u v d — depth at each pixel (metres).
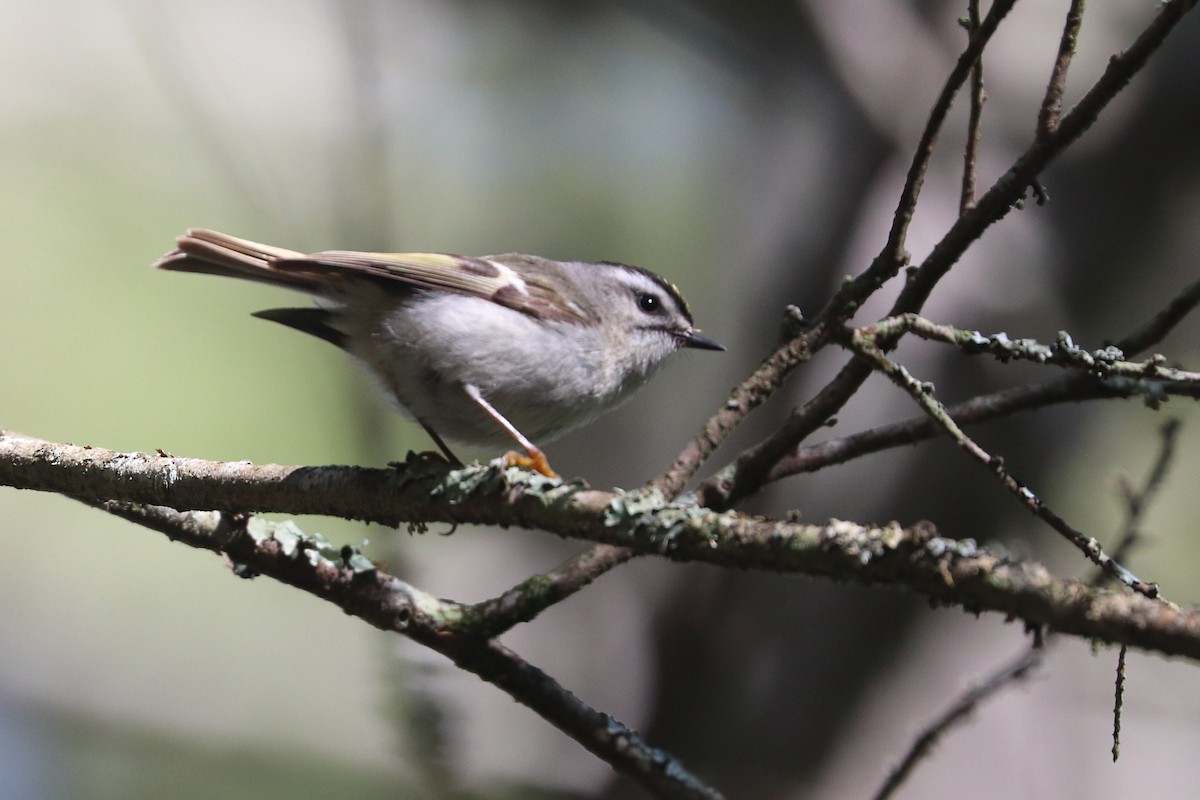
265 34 14.77
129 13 13.55
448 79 15.02
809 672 10.12
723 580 10.60
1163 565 10.82
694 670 10.36
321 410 12.81
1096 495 10.76
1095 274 10.60
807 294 11.63
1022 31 11.77
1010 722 10.80
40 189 14.27
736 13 13.46
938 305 10.57
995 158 11.38
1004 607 3.74
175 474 5.89
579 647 11.64
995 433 10.26
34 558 13.45
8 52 15.18
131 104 15.14
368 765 9.90
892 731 10.01
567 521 4.79
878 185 11.51
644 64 15.05
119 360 12.98
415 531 6.07
